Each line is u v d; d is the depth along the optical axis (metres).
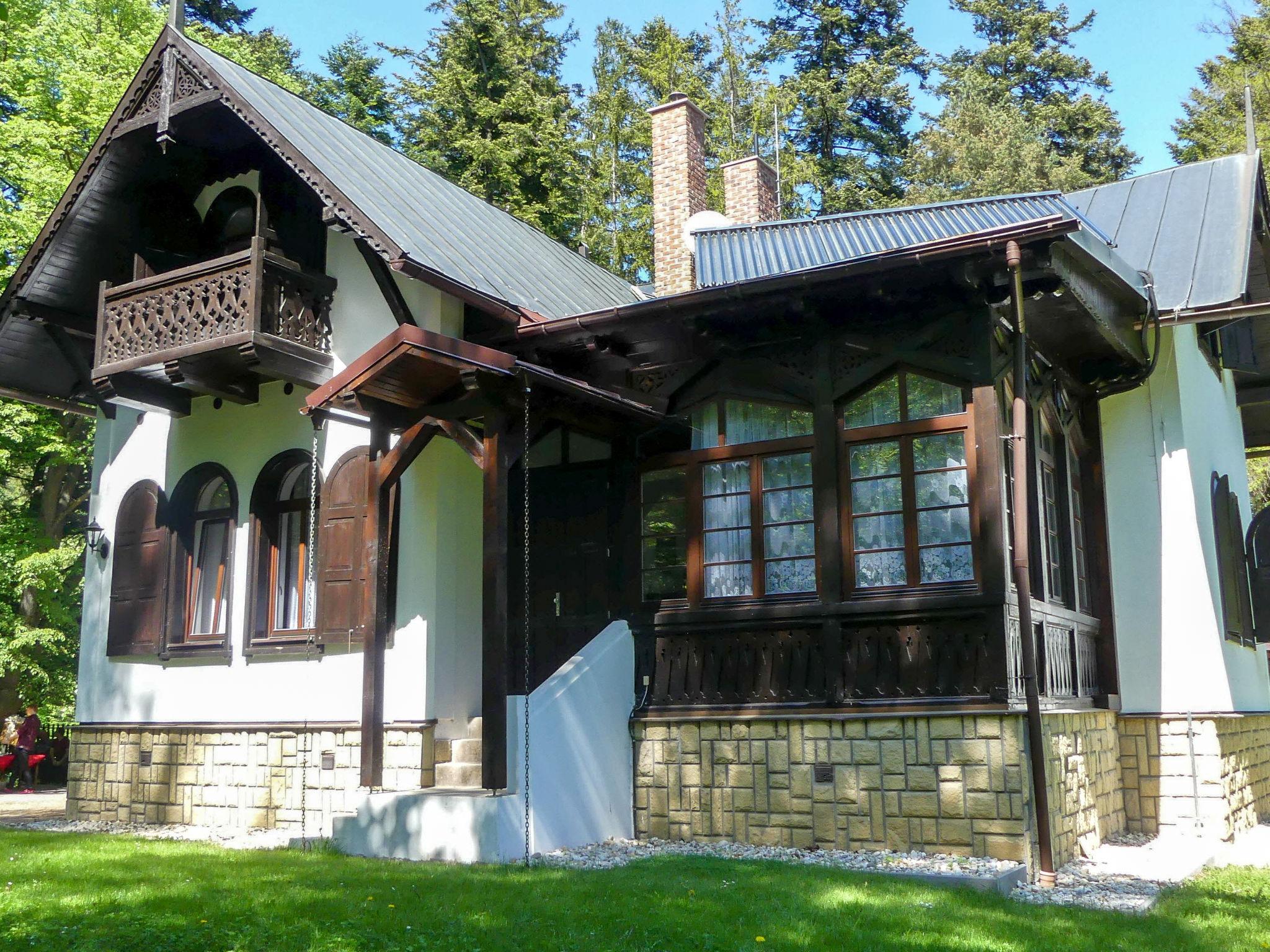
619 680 10.29
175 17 11.47
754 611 9.91
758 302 9.71
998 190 32.66
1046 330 10.34
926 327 9.47
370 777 9.70
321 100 30.62
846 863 8.47
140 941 5.65
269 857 8.77
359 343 11.20
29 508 21.94
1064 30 39.94
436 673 10.32
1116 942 6.00
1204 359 12.98
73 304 12.85
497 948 5.71
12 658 19.41
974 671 8.91
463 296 10.21
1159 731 11.24
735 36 38.62
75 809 12.66
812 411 10.03
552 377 9.11
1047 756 9.09
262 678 11.33
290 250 11.68
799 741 9.51
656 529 10.72
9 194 20.81
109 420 13.38
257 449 11.86
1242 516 14.59
